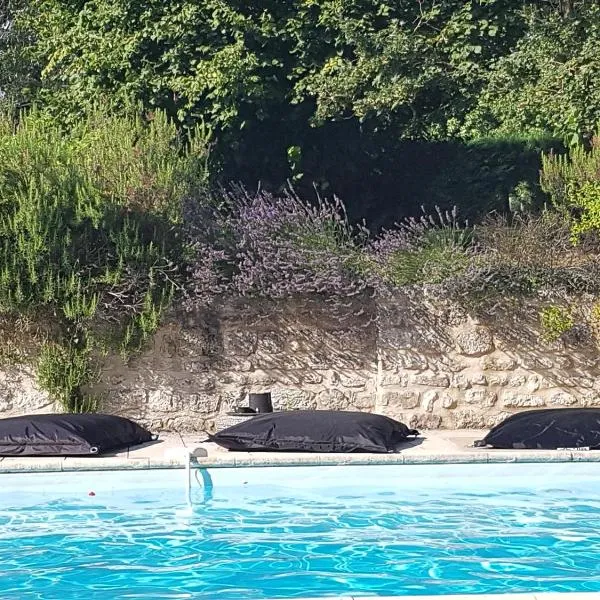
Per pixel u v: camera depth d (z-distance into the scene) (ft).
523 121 50.19
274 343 39.06
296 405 39.11
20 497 29.55
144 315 37.65
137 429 34.71
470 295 39.17
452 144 59.57
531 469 31.37
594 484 31.07
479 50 48.98
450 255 39.29
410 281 39.17
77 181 37.45
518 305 39.50
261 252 38.29
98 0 48.75
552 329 39.09
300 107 51.52
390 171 58.65
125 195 38.04
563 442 32.27
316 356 39.19
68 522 26.99
